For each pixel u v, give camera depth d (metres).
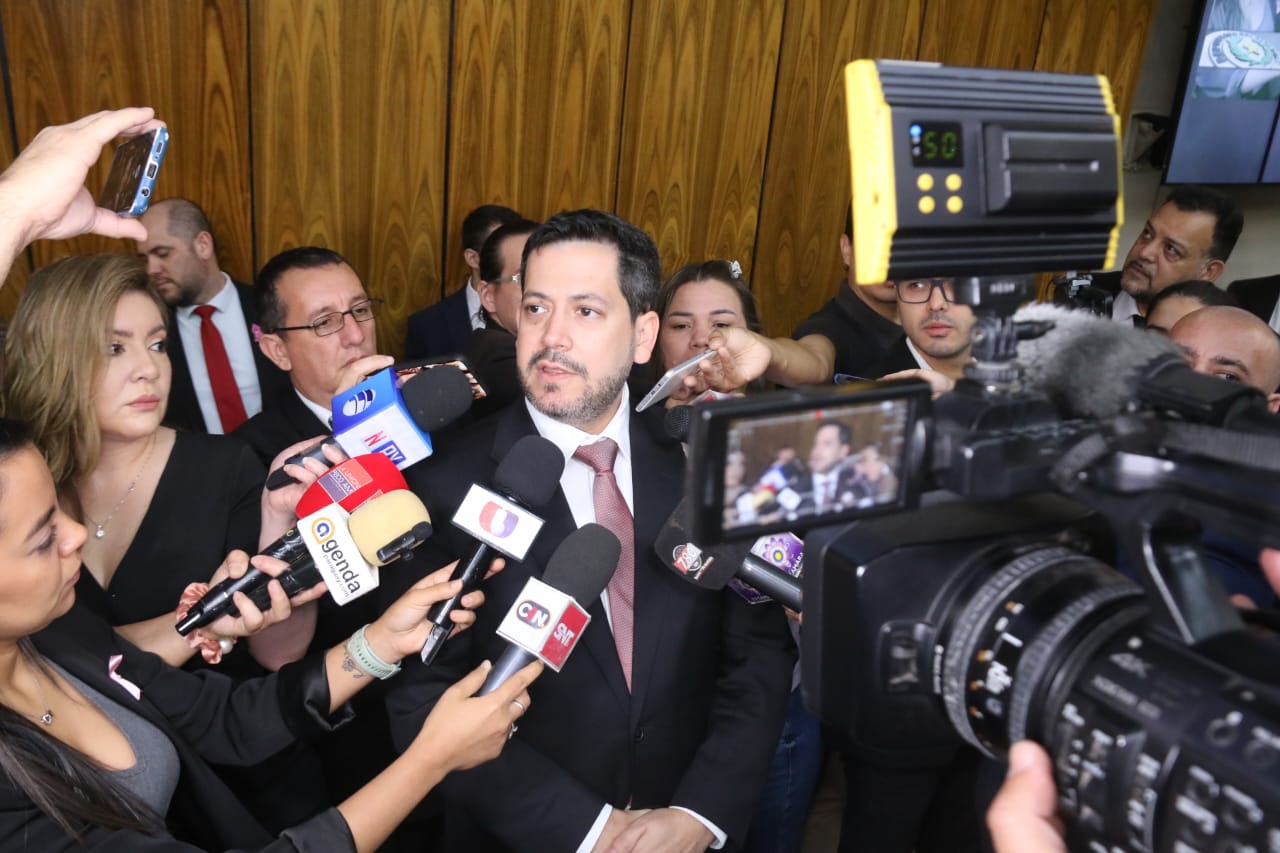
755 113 4.53
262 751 1.47
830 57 4.59
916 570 0.94
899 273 0.82
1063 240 0.90
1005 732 0.88
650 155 4.39
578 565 1.40
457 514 1.39
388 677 1.56
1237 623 0.80
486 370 2.45
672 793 1.61
